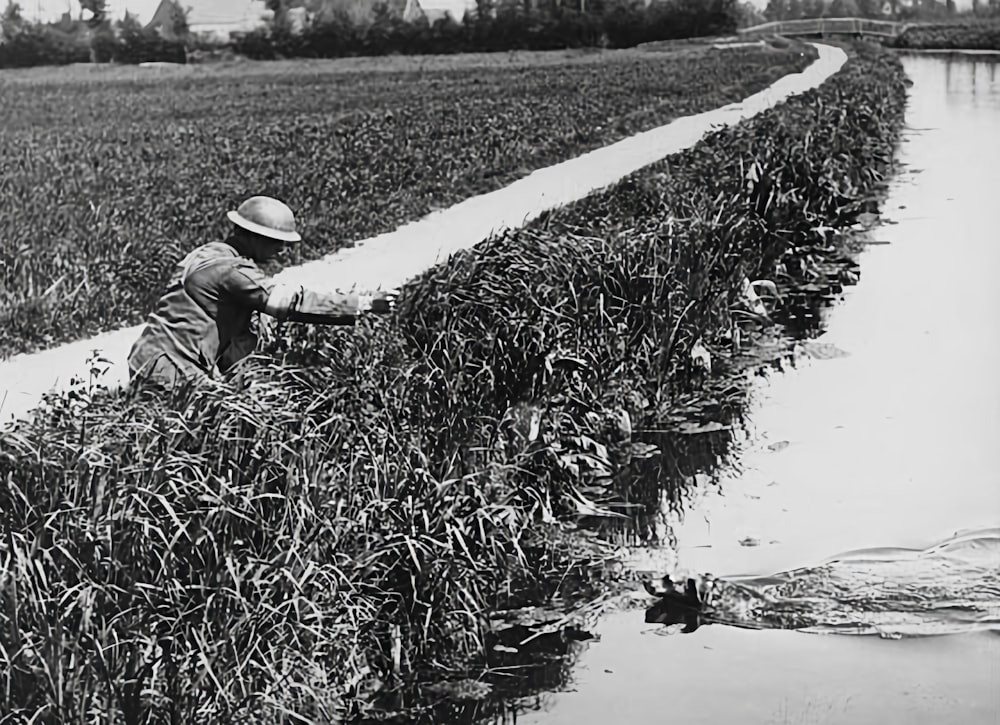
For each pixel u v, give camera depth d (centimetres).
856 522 753
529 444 753
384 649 586
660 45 8319
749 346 1124
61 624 462
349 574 556
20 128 3425
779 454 874
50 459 520
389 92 4662
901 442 895
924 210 1838
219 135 3033
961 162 2355
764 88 4278
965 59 6278
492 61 7369
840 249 1541
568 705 573
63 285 1261
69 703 455
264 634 501
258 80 5912
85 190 2077
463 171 2200
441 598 599
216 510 500
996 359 1086
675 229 1077
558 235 1002
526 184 2119
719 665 600
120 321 1204
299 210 1786
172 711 480
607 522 766
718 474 840
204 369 684
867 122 2594
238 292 688
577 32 8481
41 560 482
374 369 707
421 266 1460
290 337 773
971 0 8900
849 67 4956
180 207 1852
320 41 8250
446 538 604
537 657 613
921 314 1236
